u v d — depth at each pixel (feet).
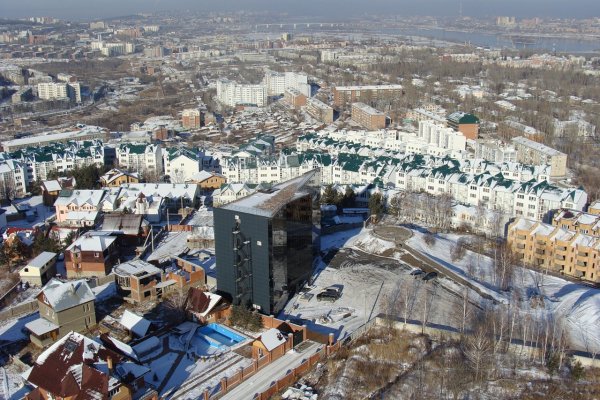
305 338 475.72
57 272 623.77
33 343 479.41
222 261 529.45
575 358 426.51
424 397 387.75
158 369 439.63
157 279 568.00
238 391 405.80
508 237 646.33
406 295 515.09
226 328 496.64
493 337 449.89
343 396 394.11
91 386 370.73
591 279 590.55
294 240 540.93
